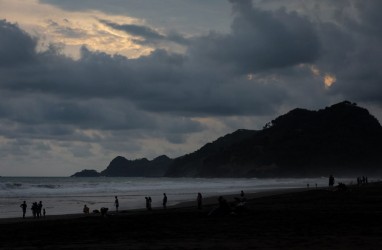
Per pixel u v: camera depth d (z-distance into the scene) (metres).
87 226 26.64
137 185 135.62
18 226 28.78
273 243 17.59
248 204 39.81
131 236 21.52
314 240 18.11
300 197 46.44
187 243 18.30
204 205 46.41
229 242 18.23
